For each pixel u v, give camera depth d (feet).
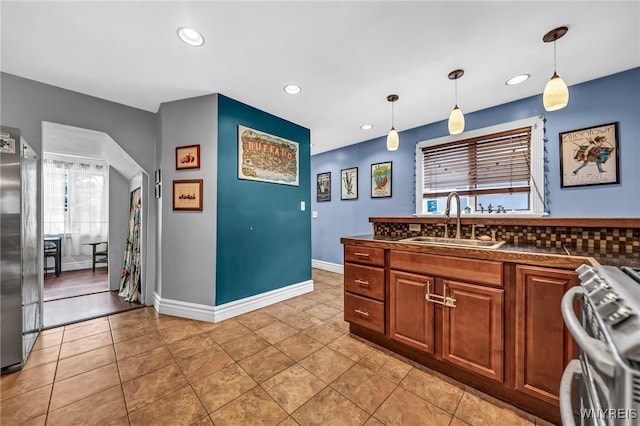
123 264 11.64
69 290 11.48
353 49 6.02
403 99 8.76
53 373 5.50
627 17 4.97
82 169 15.94
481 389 4.98
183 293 8.53
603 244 4.75
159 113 9.18
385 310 6.32
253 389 5.03
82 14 4.85
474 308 4.90
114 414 4.39
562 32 5.39
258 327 7.76
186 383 5.20
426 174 11.43
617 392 1.55
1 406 4.55
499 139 9.45
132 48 5.93
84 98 8.18
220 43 5.77
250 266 9.15
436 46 5.92
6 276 5.48
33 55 6.19
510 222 5.71
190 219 8.46
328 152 15.66
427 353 5.61
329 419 4.31
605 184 7.28
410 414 4.42
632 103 6.89
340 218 14.98
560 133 8.02
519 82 7.62
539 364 4.19
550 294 4.09
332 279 13.52
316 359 6.07
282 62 6.54
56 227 15.15
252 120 9.25
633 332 1.58
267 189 9.75
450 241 6.69
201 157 8.38
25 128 7.22
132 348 6.53
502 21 5.12
